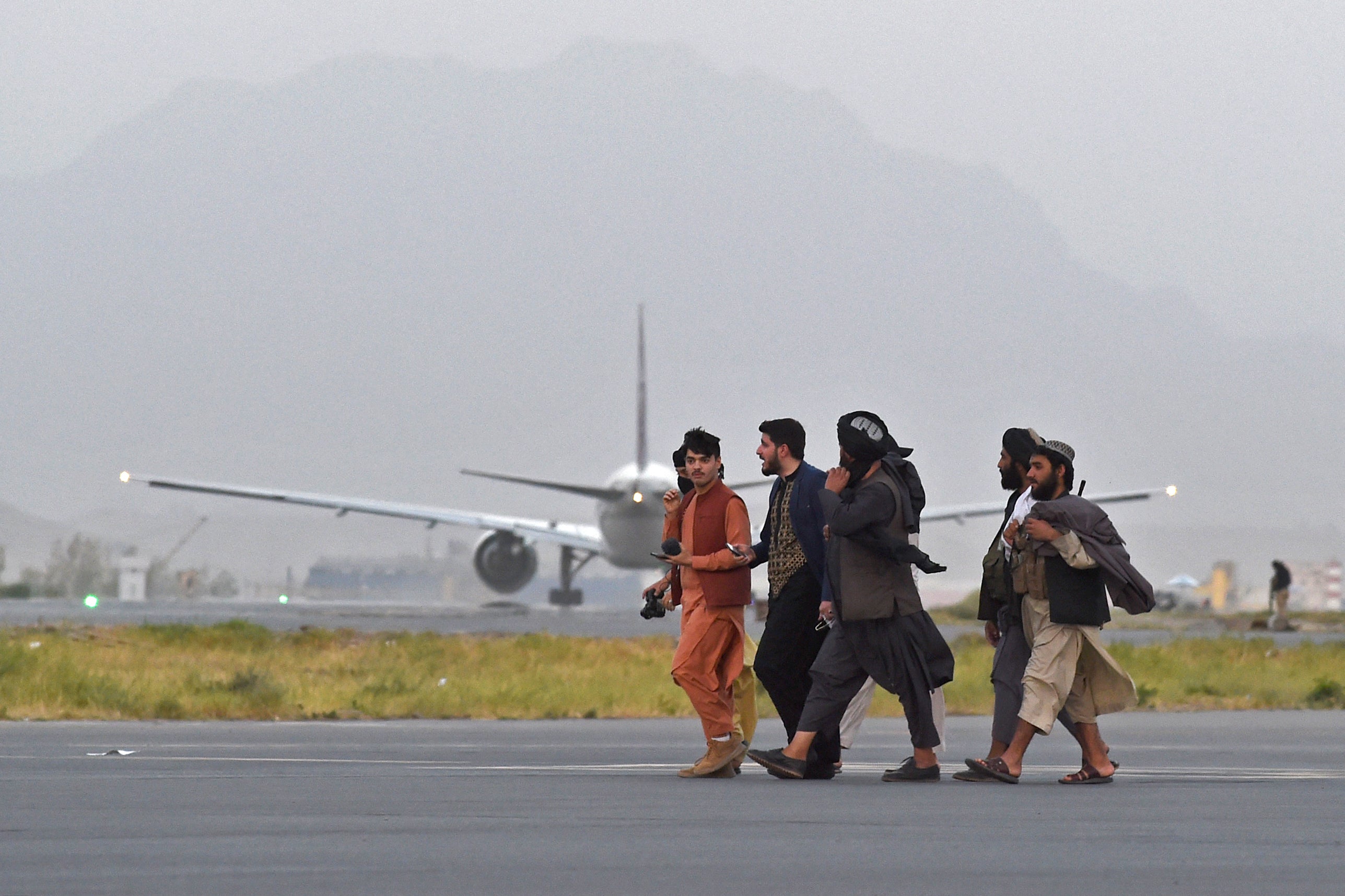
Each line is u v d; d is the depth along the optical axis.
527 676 74.94
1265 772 37.66
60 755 39.16
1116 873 21.42
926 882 20.55
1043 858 22.64
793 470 36.28
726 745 35.34
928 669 34.50
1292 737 50.41
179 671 72.81
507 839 24.25
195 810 27.44
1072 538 33.44
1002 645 35.41
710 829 25.62
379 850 23.00
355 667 79.56
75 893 19.36
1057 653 34.00
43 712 54.75
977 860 22.47
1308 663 92.62
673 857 22.53
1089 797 31.05
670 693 66.44
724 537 35.69
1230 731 53.25
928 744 34.59
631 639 109.38
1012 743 34.47
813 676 34.94
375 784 32.31
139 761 37.44
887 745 46.91
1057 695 34.06
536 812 27.58
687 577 36.00
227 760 38.16
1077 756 43.31
